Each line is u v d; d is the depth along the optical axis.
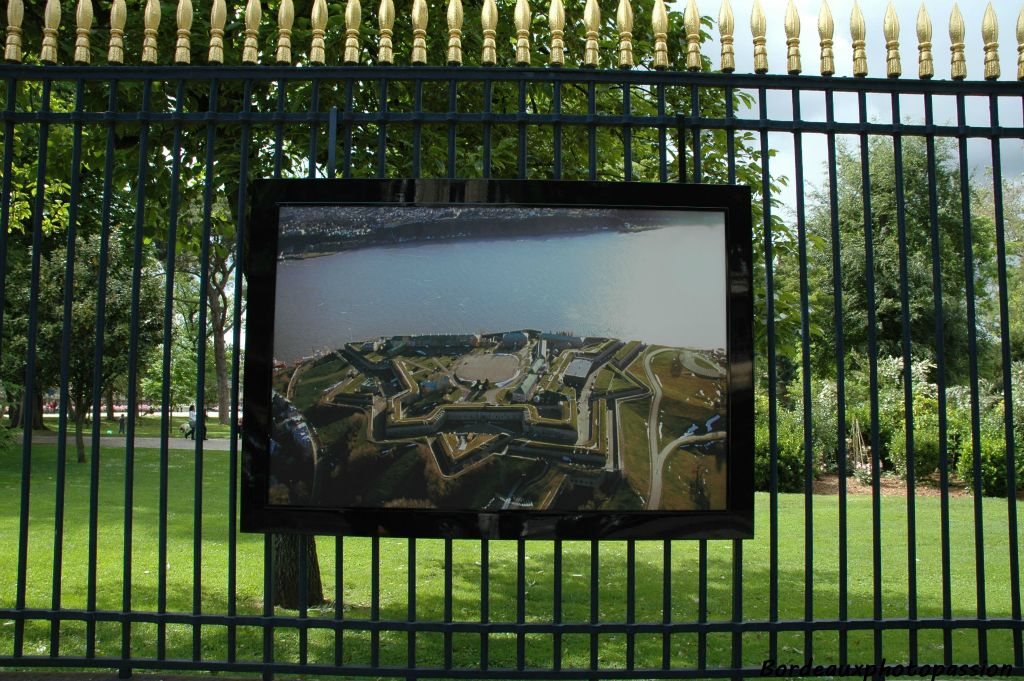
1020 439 13.41
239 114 3.36
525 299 3.27
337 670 3.21
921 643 5.39
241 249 3.35
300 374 3.27
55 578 3.33
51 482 13.75
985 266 24.25
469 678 3.20
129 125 5.38
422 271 3.28
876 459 3.29
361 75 3.35
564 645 5.28
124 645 3.30
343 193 3.29
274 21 5.68
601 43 6.21
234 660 3.26
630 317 3.27
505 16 6.00
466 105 5.94
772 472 3.31
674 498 3.24
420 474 3.23
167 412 3.33
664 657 3.24
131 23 5.34
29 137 9.23
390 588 6.71
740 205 3.29
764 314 6.30
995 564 7.91
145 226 6.12
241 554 7.99
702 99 6.41
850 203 24.34
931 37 3.38
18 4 3.42
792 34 3.36
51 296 16.09
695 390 3.26
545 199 3.28
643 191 3.28
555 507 3.23
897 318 23.17
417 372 3.26
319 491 3.24
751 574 7.56
